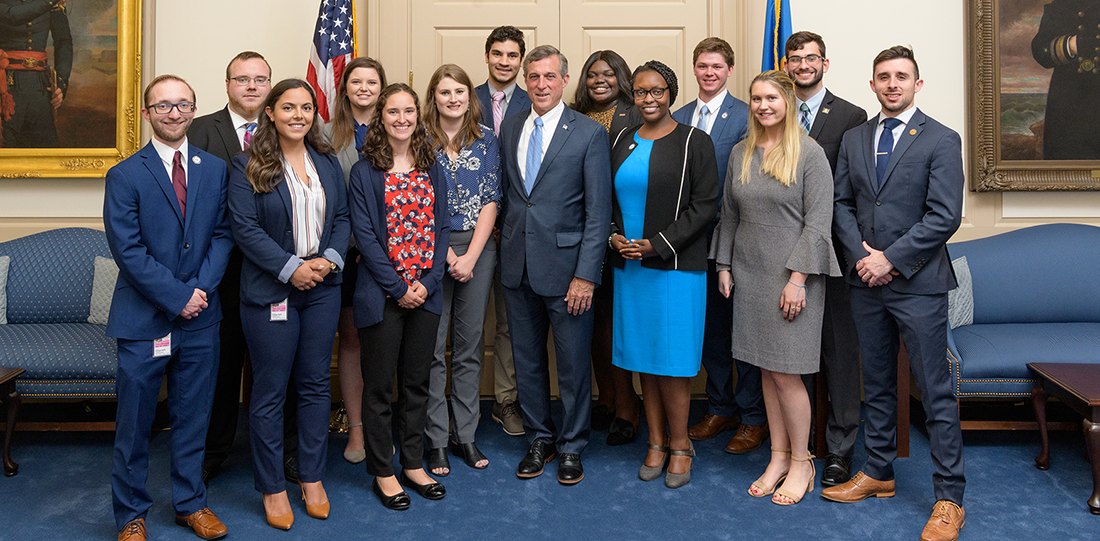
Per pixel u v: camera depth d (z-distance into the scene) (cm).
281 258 237
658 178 271
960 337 331
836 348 281
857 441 329
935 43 384
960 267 360
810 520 250
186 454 241
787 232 257
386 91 259
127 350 227
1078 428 298
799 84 308
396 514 256
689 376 272
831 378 284
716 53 312
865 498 267
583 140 281
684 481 280
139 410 229
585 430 292
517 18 393
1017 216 390
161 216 229
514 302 293
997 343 319
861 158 260
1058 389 280
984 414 363
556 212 282
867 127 264
